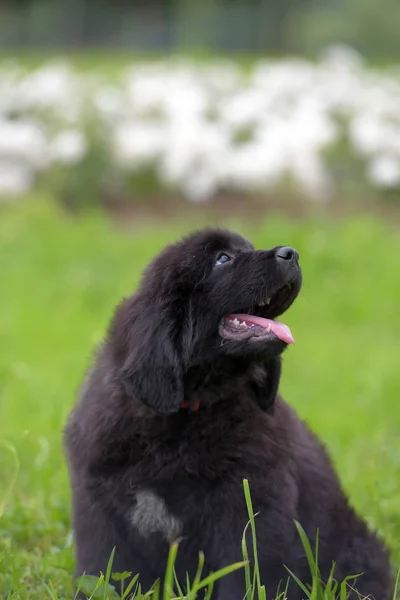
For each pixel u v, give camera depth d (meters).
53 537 5.95
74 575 4.94
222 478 4.76
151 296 4.89
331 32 42.41
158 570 4.95
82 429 4.87
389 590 5.27
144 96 18.33
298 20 43.97
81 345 11.36
